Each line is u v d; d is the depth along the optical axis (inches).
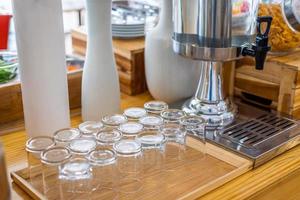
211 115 40.1
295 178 34.7
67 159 29.7
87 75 39.0
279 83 41.8
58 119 34.7
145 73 46.3
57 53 33.1
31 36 31.7
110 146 31.8
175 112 38.3
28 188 29.8
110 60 38.9
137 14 54.9
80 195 29.6
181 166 33.6
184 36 37.8
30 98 33.7
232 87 46.4
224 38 36.4
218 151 35.5
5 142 36.7
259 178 32.5
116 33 49.4
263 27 39.9
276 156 35.6
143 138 33.5
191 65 44.3
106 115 38.0
